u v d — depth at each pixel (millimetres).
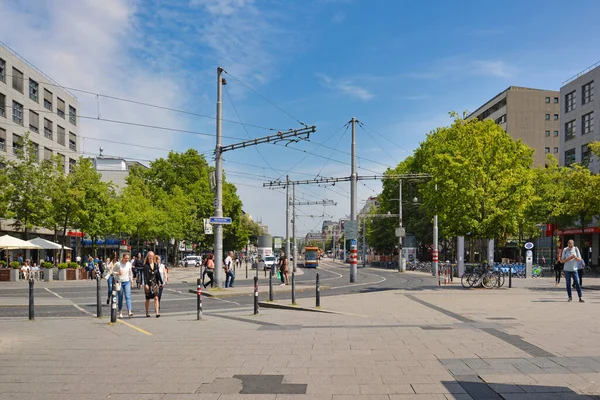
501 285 24625
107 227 43250
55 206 39531
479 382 6230
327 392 5902
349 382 6344
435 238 40969
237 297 21438
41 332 10906
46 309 16797
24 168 37906
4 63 42625
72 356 8117
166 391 5992
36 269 35469
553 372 6641
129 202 51250
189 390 6023
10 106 43312
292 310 15469
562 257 16266
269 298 19000
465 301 16891
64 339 9891
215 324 12125
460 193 23766
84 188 41125
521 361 7328
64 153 53938
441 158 25031
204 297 21719
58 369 7176
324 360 7648
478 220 23984
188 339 9750
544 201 42812
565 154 54531
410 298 18406
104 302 19141
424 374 6684
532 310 13758
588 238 50719
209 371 6988
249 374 6801
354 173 32625
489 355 7801
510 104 74938
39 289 26375
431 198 40281
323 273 49375
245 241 80500
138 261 27547
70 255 55625
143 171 64750
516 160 24375
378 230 68750
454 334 9891
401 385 6164
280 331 10719
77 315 14992
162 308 17109
